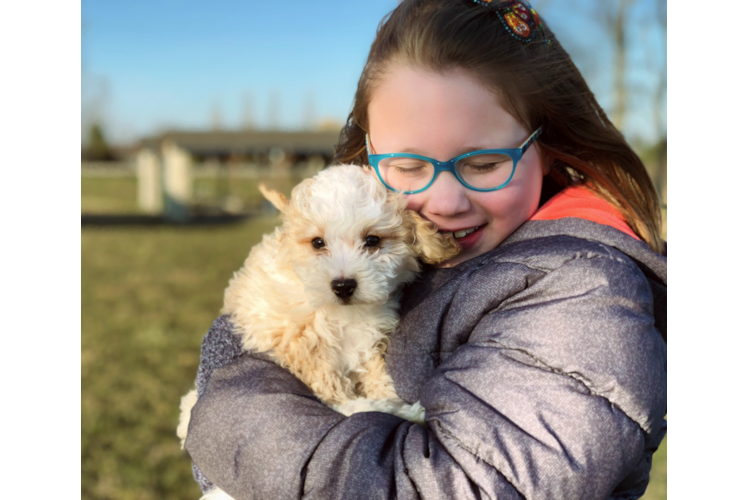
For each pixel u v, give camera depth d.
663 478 4.21
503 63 1.54
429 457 1.24
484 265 1.55
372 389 1.77
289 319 1.76
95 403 5.50
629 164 1.83
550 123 1.71
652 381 1.29
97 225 21.73
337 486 1.26
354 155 2.11
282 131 35.00
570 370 1.28
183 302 9.55
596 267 1.39
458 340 1.52
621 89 13.25
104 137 47.97
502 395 1.28
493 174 1.58
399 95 1.56
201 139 33.00
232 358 1.73
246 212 29.20
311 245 1.85
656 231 1.80
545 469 1.19
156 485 4.24
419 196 1.70
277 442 1.34
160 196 31.00
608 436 1.23
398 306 1.86
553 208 1.67
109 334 7.65
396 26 1.65
